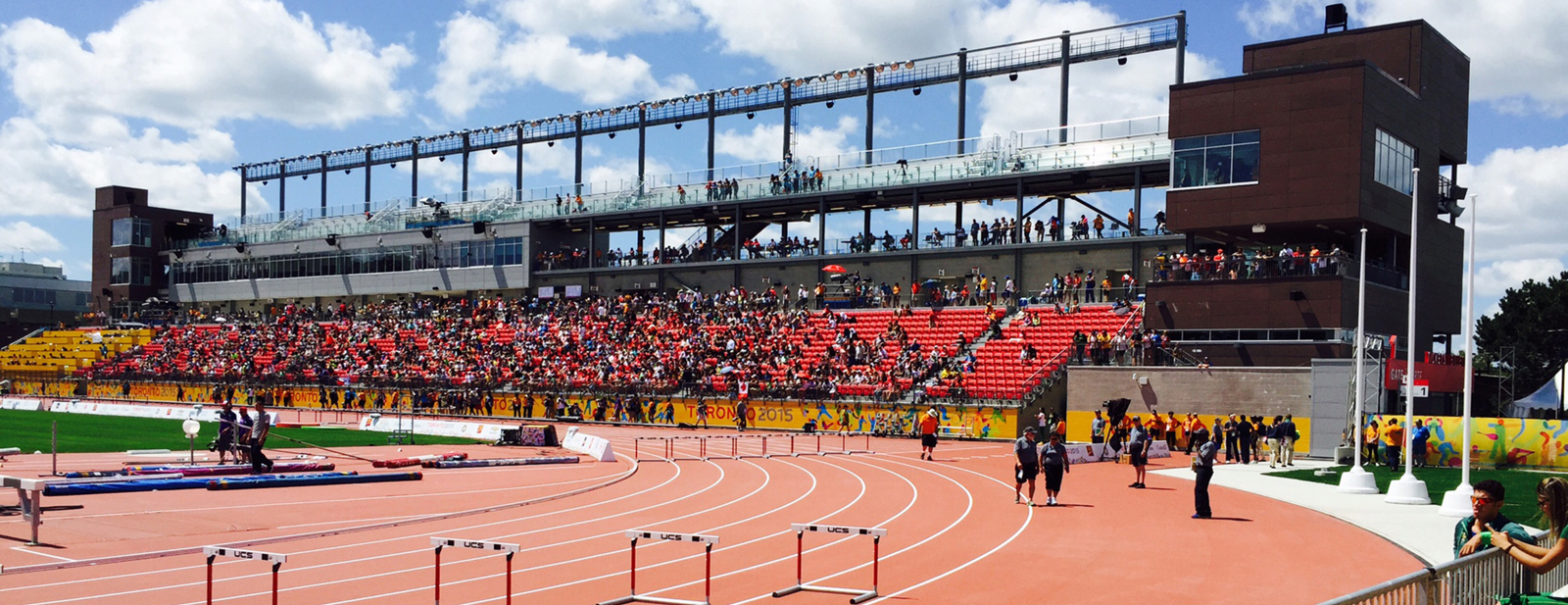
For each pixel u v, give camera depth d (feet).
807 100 238.27
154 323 330.13
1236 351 162.71
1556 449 116.16
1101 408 162.61
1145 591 52.75
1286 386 148.25
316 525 70.44
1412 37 177.17
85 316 350.64
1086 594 51.93
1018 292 209.67
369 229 303.27
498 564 57.31
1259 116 166.71
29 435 151.94
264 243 324.19
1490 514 33.78
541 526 71.97
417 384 235.61
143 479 90.84
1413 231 90.94
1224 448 151.74
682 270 251.39
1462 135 195.11
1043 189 215.72
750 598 49.83
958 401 172.76
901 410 176.24
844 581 53.98
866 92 231.30
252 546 61.82
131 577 52.54
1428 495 90.38
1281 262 160.56
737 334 217.36
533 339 243.60
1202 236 179.22
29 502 67.21
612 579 53.72
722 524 73.77
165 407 212.64
